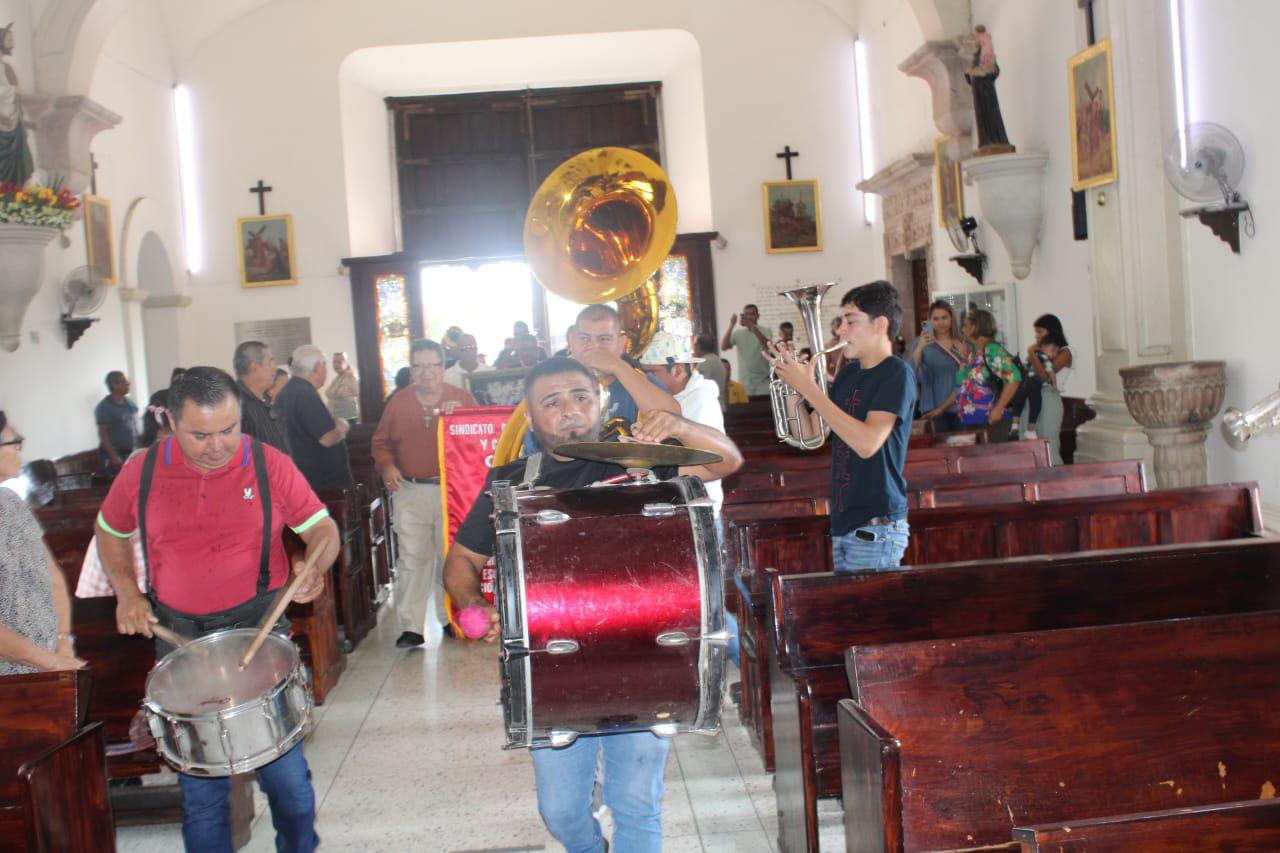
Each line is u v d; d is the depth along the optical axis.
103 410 11.41
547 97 17.52
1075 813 2.50
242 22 15.45
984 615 3.28
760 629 4.10
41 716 2.82
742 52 15.59
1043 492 5.41
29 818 2.56
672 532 2.48
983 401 7.89
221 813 3.12
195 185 15.44
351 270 15.52
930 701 2.50
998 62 10.36
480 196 17.55
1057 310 9.45
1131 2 7.39
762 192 15.59
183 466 3.18
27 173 10.18
